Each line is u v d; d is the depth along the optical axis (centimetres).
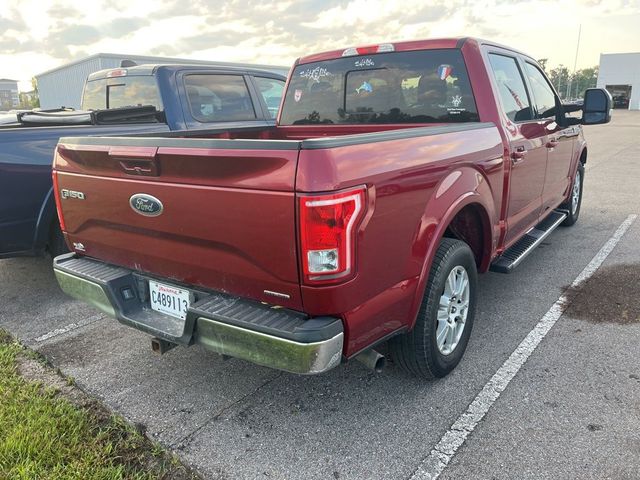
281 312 237
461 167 303
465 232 354
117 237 292
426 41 385
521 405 292
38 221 438
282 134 473
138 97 581
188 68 580
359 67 416
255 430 280
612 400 293
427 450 260
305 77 452
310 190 207
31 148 427
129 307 296
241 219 228
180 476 247
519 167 389
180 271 268
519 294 448
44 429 271
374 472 247
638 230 635
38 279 518
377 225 235
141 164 257
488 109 363
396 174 245
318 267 214
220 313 240
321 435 275
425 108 391
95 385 326
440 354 308
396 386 316
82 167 295
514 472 242
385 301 251
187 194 244
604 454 251
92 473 244
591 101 467
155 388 322
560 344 360
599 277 481
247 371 340
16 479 237
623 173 1077
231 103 620
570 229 649
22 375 335
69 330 405
